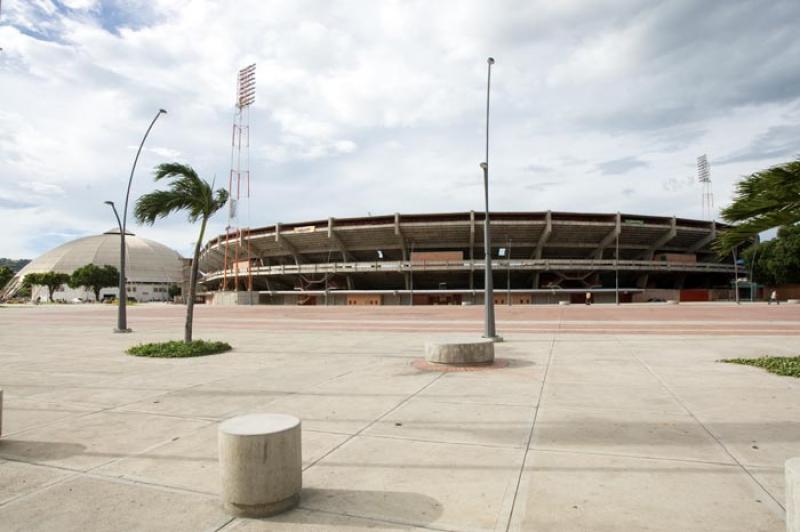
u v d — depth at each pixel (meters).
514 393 9.07
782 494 4.43
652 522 3.93
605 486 4.66
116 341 21.11
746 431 6.40
